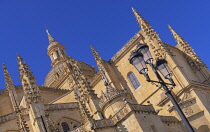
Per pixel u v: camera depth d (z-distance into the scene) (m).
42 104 34.12
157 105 41.66
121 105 37.22
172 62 42.31
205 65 52.59
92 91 37.34
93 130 30.05
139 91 46.72
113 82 48.22
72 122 41.22
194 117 38.09
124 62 49.94
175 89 41.16
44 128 32.06
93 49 52.06
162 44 44.31
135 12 49.62
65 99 48.12
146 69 18.70
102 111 38.16
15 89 53.06
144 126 30.80
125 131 31.19
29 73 36.31
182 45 53.56
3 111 50.09
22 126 32.50
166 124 35.50
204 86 41.50
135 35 49.44
